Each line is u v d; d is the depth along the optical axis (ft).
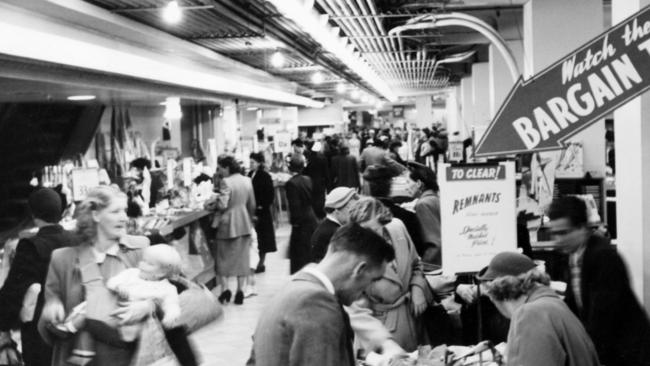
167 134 59.67
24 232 22.98
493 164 14.78
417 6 40.11
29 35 21.71
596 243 13.94
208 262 33.40
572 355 10.75
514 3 41.83
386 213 15.78
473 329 17.39
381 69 75.87
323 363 8.72
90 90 34.99
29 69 26.86
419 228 20.81
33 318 15.14
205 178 39.65
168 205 34.04
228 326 27.68
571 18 37.65
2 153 42.19
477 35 58.13
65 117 46.78
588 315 13.83
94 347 12.29
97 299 12.33
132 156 51.65
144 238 13.67
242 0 30.50
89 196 12.91
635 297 13.73
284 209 59.88
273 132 73.87
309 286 9.11
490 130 13.37
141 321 12.28
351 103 141.49
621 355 13.51
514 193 14.85
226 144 57.16
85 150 48.34
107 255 12.94
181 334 12.73
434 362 13.30
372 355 13.05
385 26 44.93
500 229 14.84
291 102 71.15
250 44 41.16
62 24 28.50
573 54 12.98
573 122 13.04
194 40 39.29
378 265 9.48
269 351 8.91
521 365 10.75
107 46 32.35
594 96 12.92
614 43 12.74
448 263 14.79
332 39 33.71
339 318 9.00
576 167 31.45
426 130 83.97
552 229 14.44
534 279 11.36
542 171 28.71
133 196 31.01
